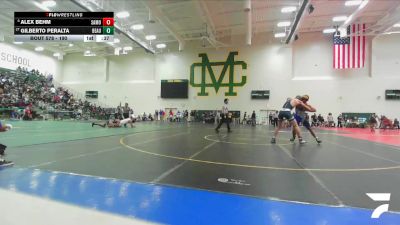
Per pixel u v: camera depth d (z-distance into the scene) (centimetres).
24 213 199
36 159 402
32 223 183
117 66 2630
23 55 2422
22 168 337
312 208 215
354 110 1953
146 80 2531
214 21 1809
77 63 2780
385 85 1889
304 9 1238
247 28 1519
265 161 427
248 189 267
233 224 185
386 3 1485
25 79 2244
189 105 2352
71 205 216
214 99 2269
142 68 2544
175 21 1764
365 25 1831
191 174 327
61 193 243
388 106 1884
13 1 1480
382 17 1681
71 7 1547
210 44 2236
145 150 531
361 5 1284
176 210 209
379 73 1902
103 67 2673
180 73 2383
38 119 1873
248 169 362
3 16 1719
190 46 2348
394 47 1873
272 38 2109
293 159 450
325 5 1517
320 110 2019
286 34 1889
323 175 333
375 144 739
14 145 545
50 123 1434
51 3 1418
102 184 274
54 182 277
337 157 480
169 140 739
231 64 2212
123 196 239
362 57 1792
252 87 2159
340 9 1577
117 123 1269
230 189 266
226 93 2233
